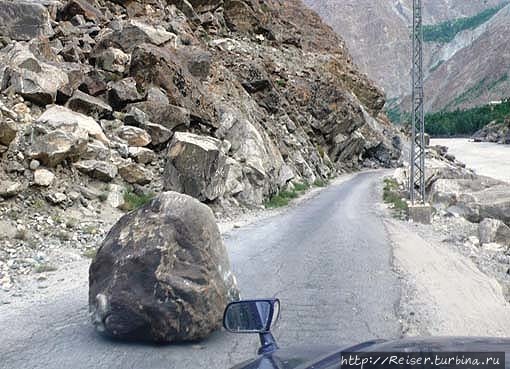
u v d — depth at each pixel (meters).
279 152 39.25
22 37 22.56
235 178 26.11
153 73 24.27
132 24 26.91
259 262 12.57
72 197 16.48
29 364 6.22
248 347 6.85
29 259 12.02
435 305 9.05
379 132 84.56
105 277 6.99
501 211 25.02
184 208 7.29
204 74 30.08
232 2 61.62
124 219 7.45
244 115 33.69
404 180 44.81
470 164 109.69
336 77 71.50
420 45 28.86
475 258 15.39
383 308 8.79
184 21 38.31
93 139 19.39
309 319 8.12
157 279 6.77
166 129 22.45
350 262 12.68
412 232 19.69
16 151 16.19
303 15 92.88
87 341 6.98
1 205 14.70
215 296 7.11
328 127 63.94
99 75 22.55
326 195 38.81
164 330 6.76
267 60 58.84
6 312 8.27
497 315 9.13
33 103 18.62
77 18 27.88
